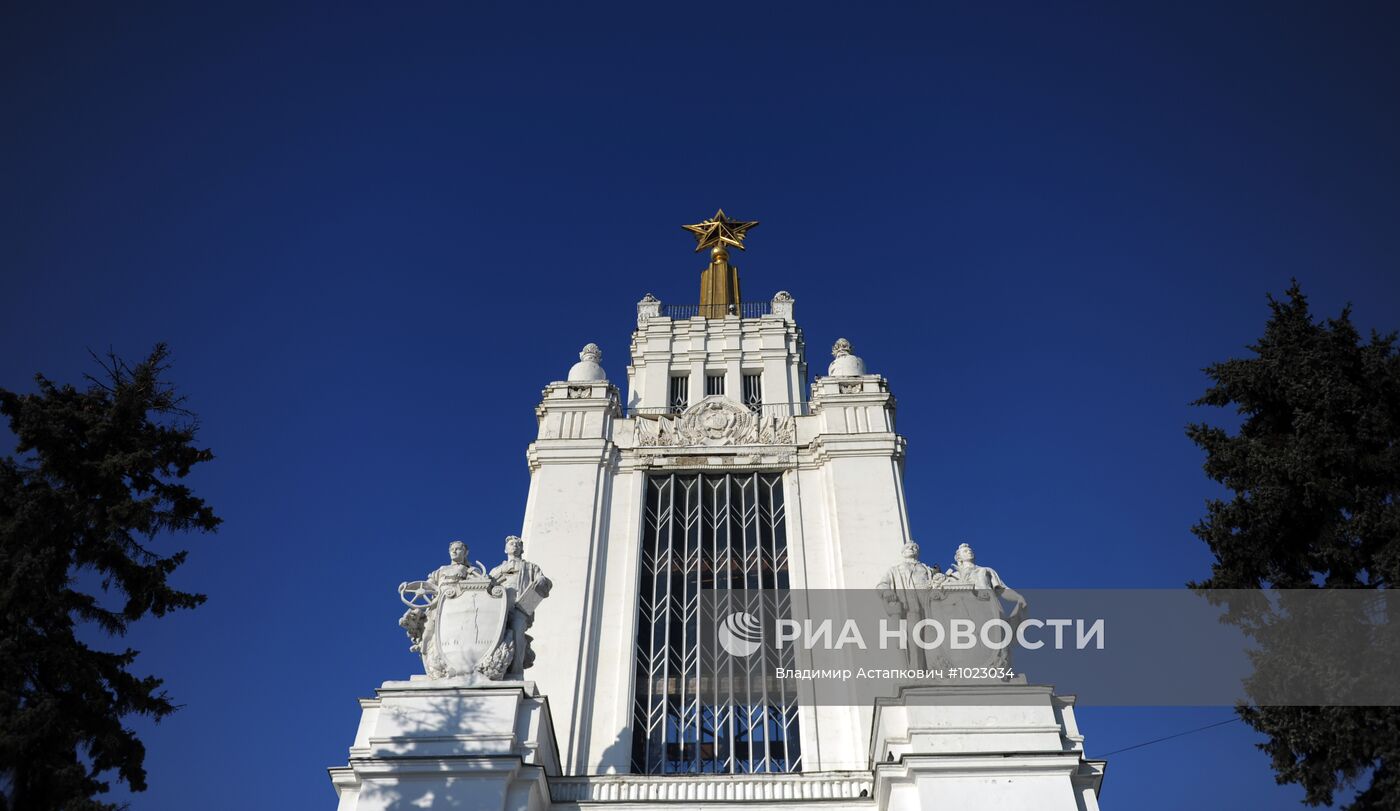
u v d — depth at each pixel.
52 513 17.75
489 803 18.55
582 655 24.22
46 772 16.11
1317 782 16.70
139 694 18.05
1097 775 19.25
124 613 18.45
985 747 19.33
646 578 26.70
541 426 29.97
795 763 22.86
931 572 22.81
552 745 21.02
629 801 20.36
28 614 16.98
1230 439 19.12
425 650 21.23
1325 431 17.62
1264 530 18.12
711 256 40.06
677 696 24.17
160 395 20.05
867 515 27.06
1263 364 19.16
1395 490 17.48
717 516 28.17
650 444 29.53
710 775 21.16
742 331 34.66
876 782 19.61
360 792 18.91
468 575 21.94
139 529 18.56
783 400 32.41
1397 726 15.95
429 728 19.58
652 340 34.28
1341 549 17.30
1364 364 18.27
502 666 20.64
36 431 18.47
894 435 28.95
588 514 27.34
